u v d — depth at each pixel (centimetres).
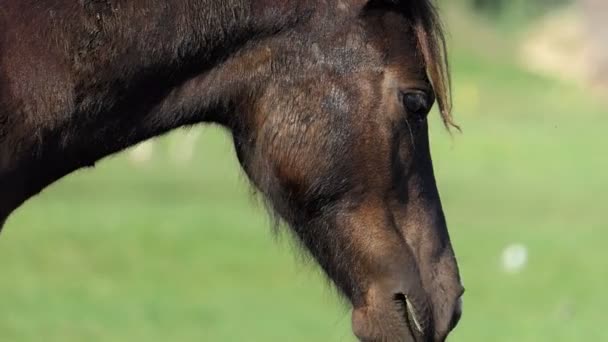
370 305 719
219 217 2505
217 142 4034
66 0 680
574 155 4562
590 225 2808
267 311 1817
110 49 680
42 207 2591
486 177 3744
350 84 704
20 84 673
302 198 711
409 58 711
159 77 692
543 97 6706
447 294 729
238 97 705
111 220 2417
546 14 8194
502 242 2473
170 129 705
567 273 2169
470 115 5925
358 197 712
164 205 2709
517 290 2036
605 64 7394
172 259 2158
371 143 706
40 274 2009
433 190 734
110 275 2038
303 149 704
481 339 1631
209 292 1947
